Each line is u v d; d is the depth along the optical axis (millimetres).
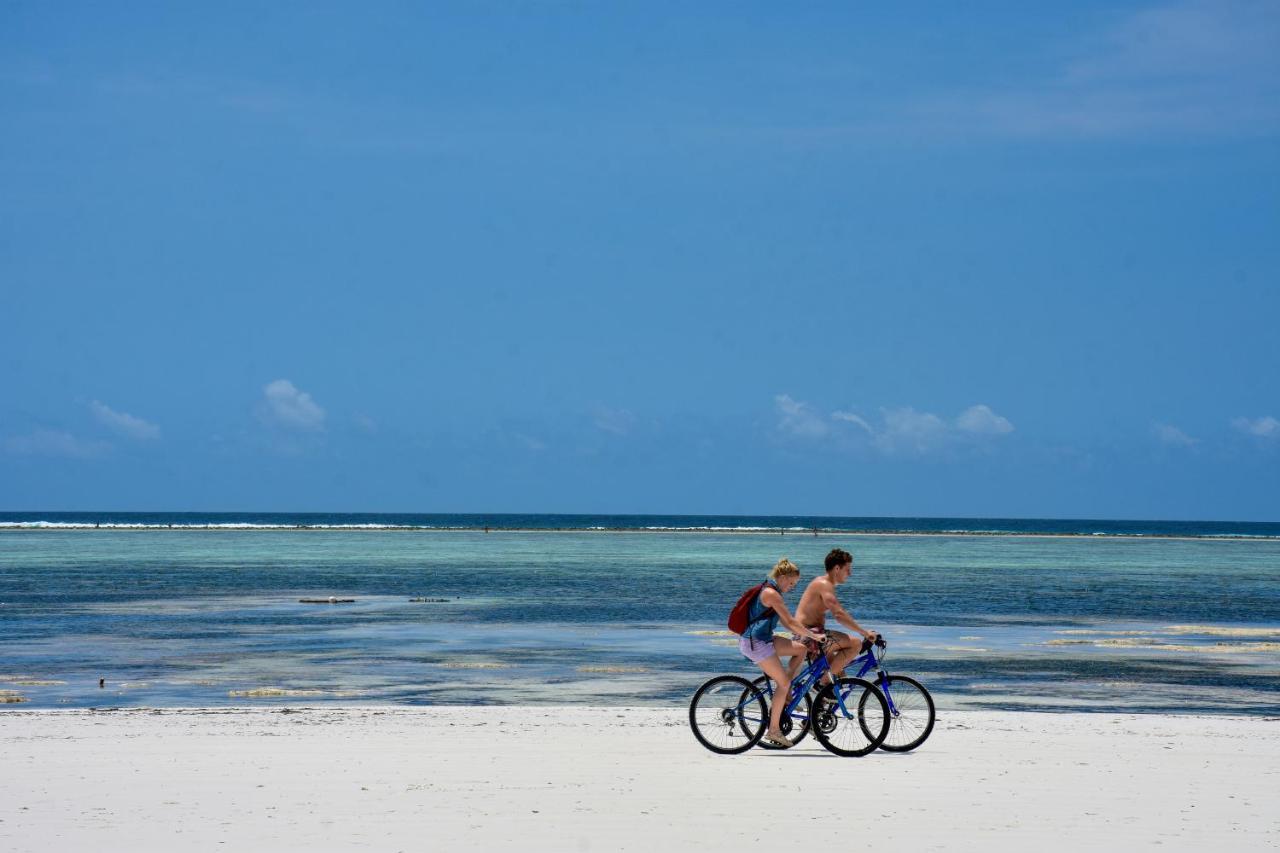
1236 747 12828
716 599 42938
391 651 26531
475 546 104312
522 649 27047
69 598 41906
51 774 10703
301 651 26422
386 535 143750
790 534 165875
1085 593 48156
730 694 12148
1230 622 35094
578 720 15234
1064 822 8820
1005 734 13781
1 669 22969
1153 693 20375
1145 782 10477
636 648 27297
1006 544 125438
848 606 40719
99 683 20875
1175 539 159375
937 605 41188
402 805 9305
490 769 10992
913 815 9023
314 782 10297
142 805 9297
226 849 7898
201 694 19750
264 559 75000
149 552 85250
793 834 8383
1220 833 8508
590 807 9250
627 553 89375
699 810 9156
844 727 12656
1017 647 27688
